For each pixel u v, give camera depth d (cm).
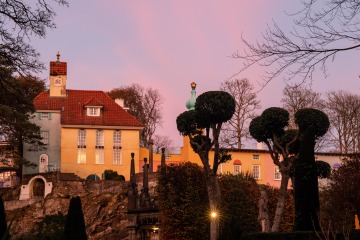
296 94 7388
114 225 6153
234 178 4972
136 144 7750
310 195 3222
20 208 6456
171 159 7644
